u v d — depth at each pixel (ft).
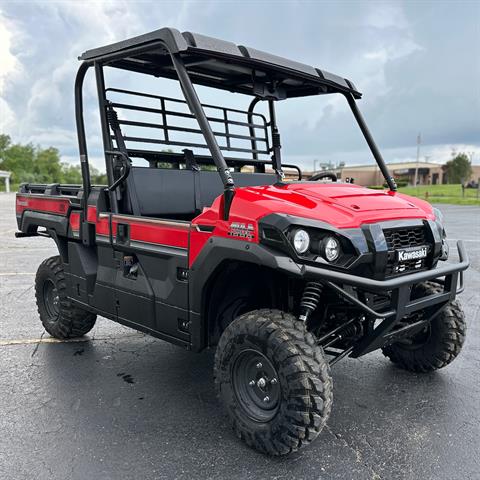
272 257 8.06
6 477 8.14
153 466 8.47
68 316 14.15
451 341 11.59
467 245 33.45
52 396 11.10
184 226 9.75
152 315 10.78
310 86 12.67
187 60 10.82
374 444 9.16
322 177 13.10
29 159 300.81
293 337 8.27
